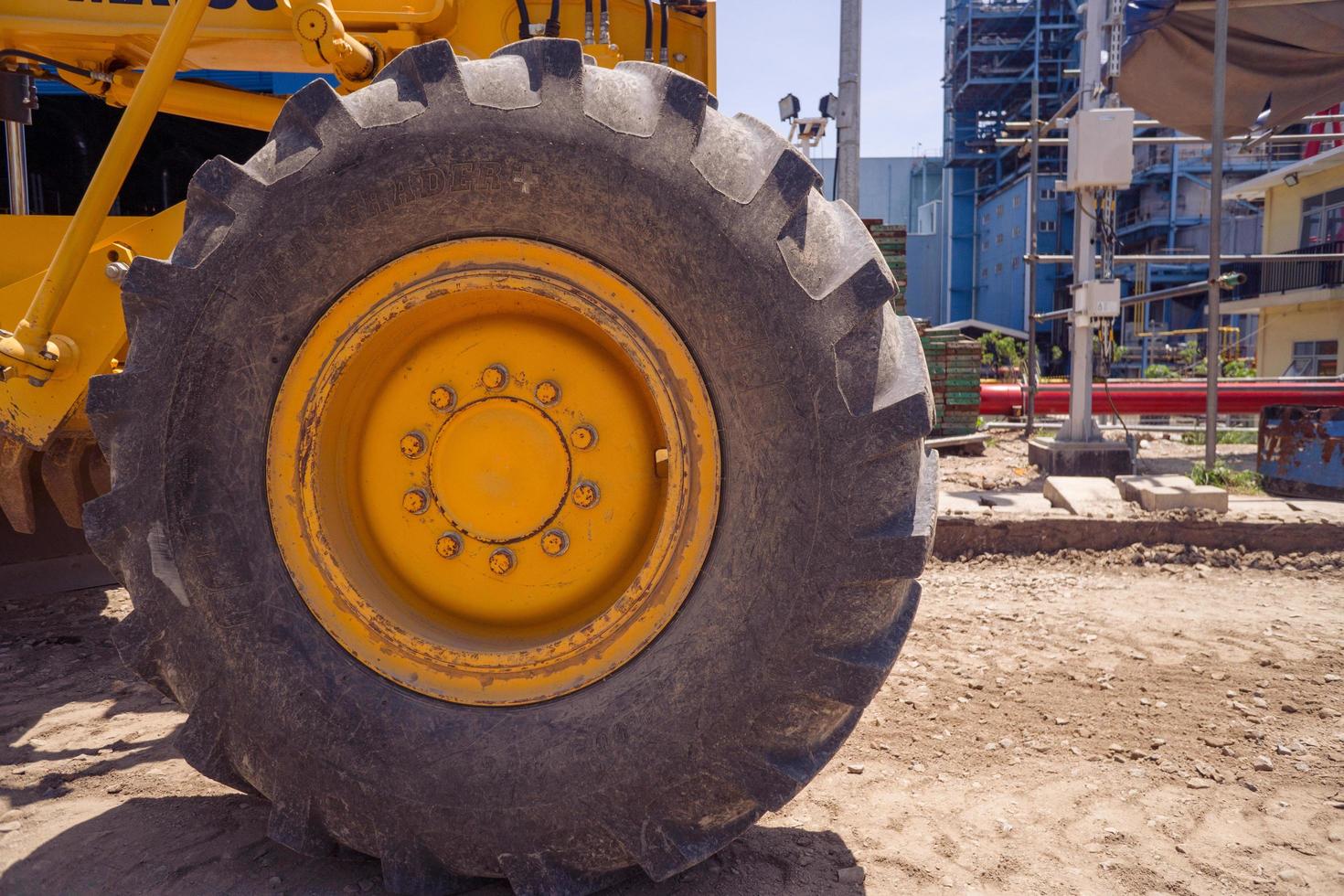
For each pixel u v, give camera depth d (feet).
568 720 6.10
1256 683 10.96
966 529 17.80
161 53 8.02
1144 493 18.75
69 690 11.16
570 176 6.04
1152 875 6.97
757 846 7.34
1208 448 24.31
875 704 10.47
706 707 5.93
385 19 10.58
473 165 6.08
